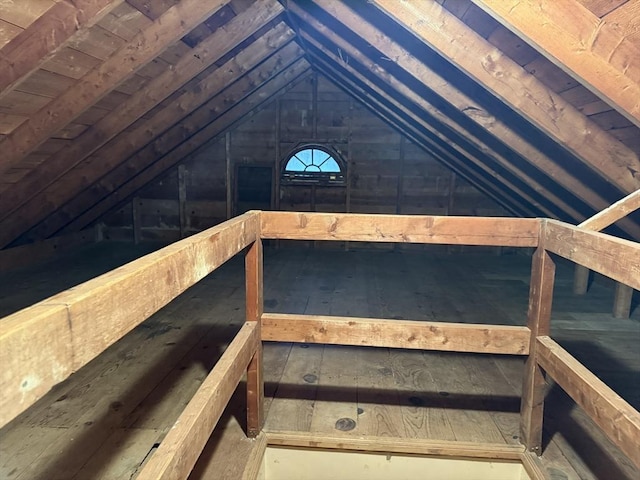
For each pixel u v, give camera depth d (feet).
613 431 3.65
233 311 10.34
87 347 2.11
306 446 5.79
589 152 5.77
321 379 7.30
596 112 5.38
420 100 8.87
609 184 6.81
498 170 10.78
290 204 18.12
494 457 5.57
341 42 8.91
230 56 10.94
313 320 5.60
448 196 17.43
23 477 4.87
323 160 17.84
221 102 13.20
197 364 7.65
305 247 18.12
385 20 6.97
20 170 9.43
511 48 5.27
